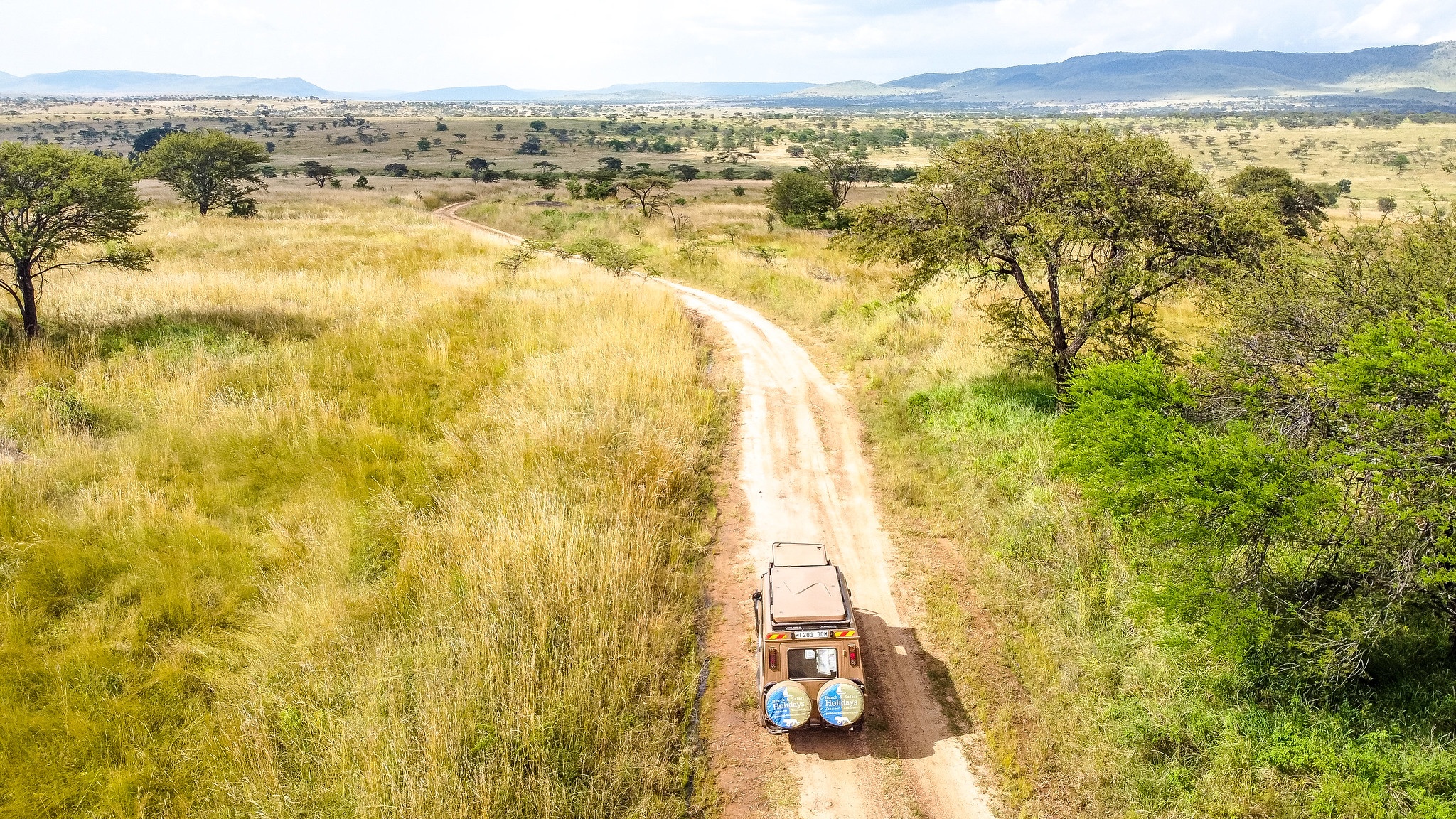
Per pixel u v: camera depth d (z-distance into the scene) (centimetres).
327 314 2338
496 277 2988
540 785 764
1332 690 852
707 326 2625
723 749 873
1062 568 1139
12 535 1132
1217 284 1345
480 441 1513
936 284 2808
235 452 1420
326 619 1013
